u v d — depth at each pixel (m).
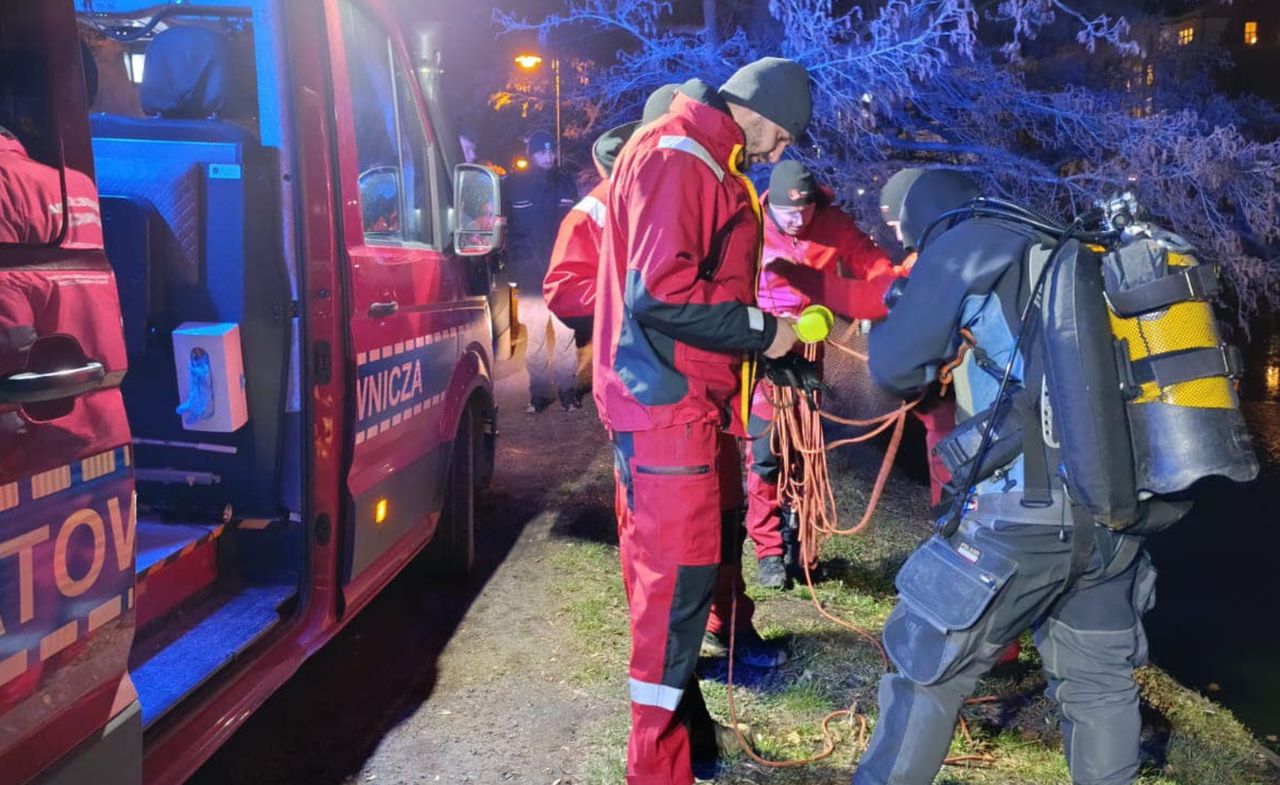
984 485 2.33
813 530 3.06
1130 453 2.10
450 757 3.23
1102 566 2.27
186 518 3.14
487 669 3.84
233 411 3.02
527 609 4.41
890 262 4.18
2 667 1.63
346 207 3.19
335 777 3.11
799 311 4.09
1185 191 9.30
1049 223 2.31
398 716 3.48
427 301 3.94
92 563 1.86
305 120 3.02
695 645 2.67
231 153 2.98
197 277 3.04
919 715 2.38
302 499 3.10
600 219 3.20
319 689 3.67
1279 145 8.96
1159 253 2.13
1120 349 2.14
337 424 3.13
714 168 2.47
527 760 3.22
